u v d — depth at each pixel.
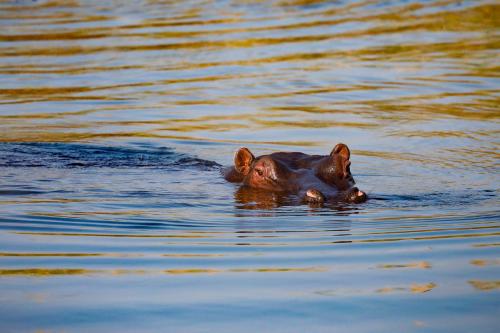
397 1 114.62
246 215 36.41
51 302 24.28
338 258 29.17
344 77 73.88
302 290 25.45
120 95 68.50
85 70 77.44
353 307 23.88
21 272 27.39
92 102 66.31
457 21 99.31
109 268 27.97
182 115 62.44
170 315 23.23
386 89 69.56
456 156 50.34
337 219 35.41
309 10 109.06
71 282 26.28
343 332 21.95
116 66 78.88
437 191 41.31
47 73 76.50
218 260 29.00
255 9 110.62
